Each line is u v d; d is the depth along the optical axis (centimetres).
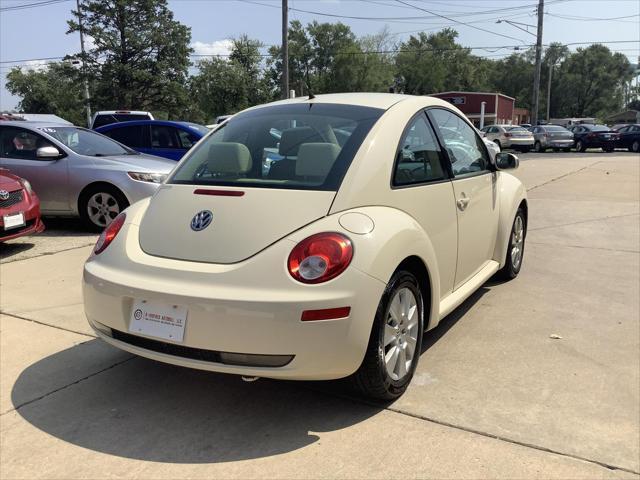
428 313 337
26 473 250
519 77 9581
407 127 337
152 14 5281
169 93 5334
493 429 279
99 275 294
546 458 256
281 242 265
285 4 2509
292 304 251
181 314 265
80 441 274
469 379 332
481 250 432
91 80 5188
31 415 298
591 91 9262
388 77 7100
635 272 562
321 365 258
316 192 283
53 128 801
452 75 8931
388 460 255
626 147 3039
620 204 995
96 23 5212
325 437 274
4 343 390
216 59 5688
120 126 1066
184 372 348
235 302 254
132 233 307
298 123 338
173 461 257
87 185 754
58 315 444
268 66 8362
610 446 265
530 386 323
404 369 310
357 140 310
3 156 782
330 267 256
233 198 291
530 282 529
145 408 305
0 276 557
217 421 291
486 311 448
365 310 263
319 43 8331
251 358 258
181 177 332
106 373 346
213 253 274
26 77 7881
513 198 494
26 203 641
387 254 275
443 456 258
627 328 412
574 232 764
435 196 344
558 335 398
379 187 298
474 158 431
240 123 364
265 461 256
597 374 338
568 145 3052
